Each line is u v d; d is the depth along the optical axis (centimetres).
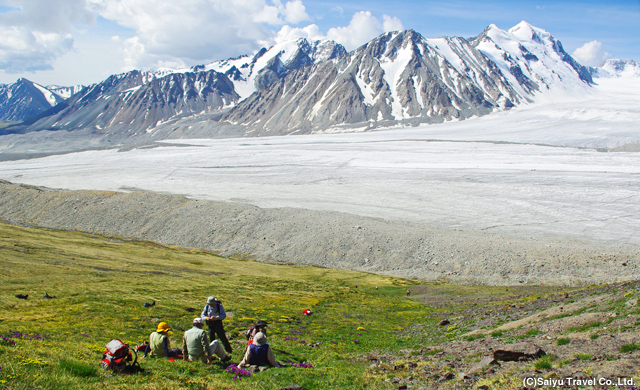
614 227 10131
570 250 7612
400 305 4519
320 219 9738
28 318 2395
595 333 1664
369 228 9094
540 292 5462
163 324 1672
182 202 11244
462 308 4138
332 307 4097
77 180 17875
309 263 8162
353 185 15638
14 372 1058
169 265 6328
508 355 1491
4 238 6378
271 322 2998
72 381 1096
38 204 11769
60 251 6075
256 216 10069
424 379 1442
